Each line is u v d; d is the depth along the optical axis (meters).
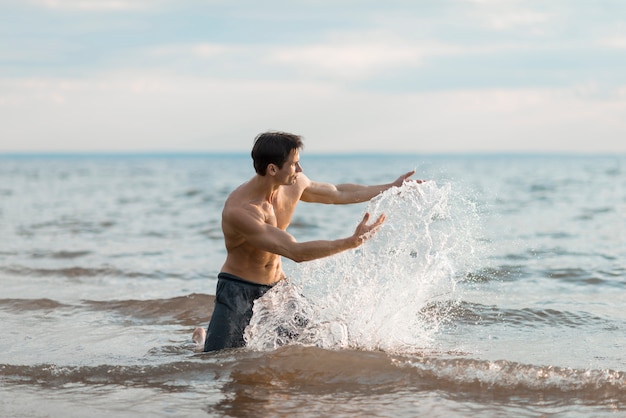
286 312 5.11
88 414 3.92
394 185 5.32
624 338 5.48
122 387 4.41
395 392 4.22
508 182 35.94
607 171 56.88
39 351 5.40
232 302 5.02
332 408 3.96
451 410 3.90
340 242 4.55
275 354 4.86
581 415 3.80
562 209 18.39
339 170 71.19
